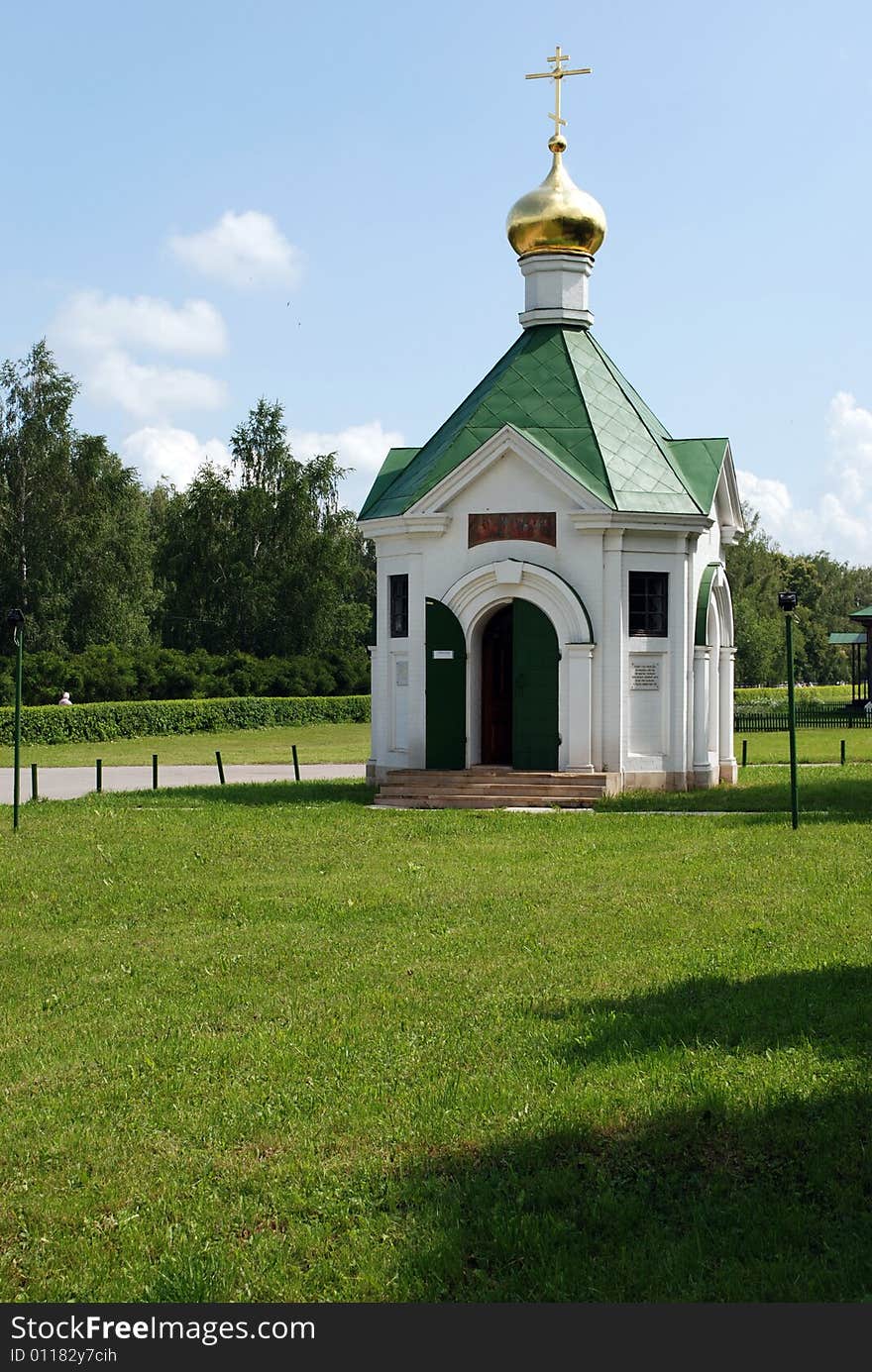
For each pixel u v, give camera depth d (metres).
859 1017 11.21
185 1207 8.04
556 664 29.28
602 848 21.44
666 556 29.86
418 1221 7.70
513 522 29.58
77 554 69.00
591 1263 7.20
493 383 31.83
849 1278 6.96
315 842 22.48
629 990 12.48
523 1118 9.12
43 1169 8.70
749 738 51.34
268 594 76.31
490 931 15.25
